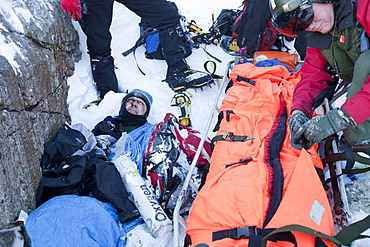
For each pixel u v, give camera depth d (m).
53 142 2.22
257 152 1.85
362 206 1.77
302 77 1.96
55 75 2.58
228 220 1.42
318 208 1.44
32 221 1.78
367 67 1.49
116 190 2.09
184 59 3.21
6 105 1.80
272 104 2.29
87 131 2.37
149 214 1.97
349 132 1.76
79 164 2.11
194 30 3.62
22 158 1.90
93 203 1.93
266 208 1.45
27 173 1.94
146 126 2.69
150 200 2.04
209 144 2.48
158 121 2.97
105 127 2.69
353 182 1.92
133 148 2.48
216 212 1.48
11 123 1.82
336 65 1.74
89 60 3.20
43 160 2.16
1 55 1.94
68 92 2.87
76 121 2.83
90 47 2.97
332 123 1.45
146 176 2.31
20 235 1.82
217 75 3.32
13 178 1.79
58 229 1.76
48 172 2.14
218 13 4.14
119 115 2.75
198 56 3.54
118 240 1.93
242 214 1.43
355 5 1.46
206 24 3.98
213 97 3.20
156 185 2.24
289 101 2.30
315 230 1.32
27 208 1.91
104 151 2.50
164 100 3.12
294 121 1.72
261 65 2.88
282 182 1.56
